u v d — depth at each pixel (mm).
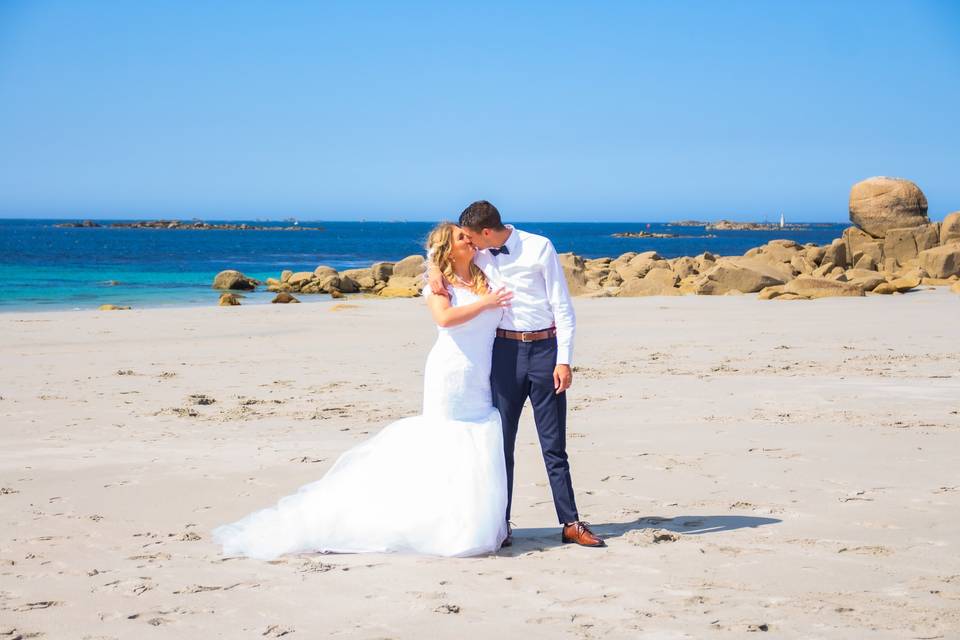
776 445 6758
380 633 3229
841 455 6398
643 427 7543
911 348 12703
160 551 4352
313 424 7949
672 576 3871
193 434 7484
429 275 4516
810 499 5254
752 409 8305
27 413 8492
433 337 15391
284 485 5730
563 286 4512
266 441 7176
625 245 102375
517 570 4016
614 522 4906
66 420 8133
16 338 15055
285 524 4375
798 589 3664
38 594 3688
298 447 6926
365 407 8820
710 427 7496
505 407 4566
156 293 30328
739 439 6996
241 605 3549
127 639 3195
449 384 4480
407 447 4484
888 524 4672
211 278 38812
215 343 14508
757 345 13266
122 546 4438
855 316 17578
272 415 8398
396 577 3914
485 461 4402
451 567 4074
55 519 4957
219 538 4527
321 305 22359
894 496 5281
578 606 3502
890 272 29156
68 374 11133
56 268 45719
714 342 13703
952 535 4465
